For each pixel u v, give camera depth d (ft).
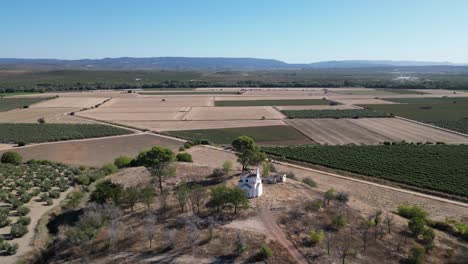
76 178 253.24
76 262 142.92
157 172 219.00
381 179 278.05
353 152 354.74
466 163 316.40
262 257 140.36
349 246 150.61
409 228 169.37
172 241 149.59
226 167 248.32
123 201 193.47
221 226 164.66
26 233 172.45
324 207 188.65
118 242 153.58
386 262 141.90
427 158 332.80
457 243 165.17
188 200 191.31
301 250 146.51
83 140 410.11
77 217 187.83
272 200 195.00
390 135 446.60
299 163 320.91
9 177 256.32
